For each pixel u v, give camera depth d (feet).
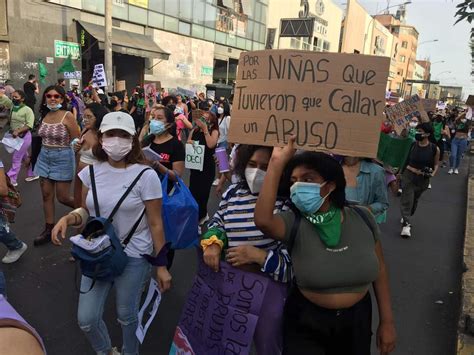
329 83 7.06
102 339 9.12
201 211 18.93
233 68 98.94
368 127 6.95
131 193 8.71
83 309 8.71
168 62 75.77
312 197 6.66
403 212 21.76
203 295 8.02
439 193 33.68
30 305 12.46
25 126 24.70
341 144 7.05
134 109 48.98
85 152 13.39
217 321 7.72
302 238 6.92
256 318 7.41
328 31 155.63
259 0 102.99
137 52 62.03
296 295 7.26
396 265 17.72
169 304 13.00
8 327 3.43
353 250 6.93
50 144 16.30
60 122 16.25
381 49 237.45
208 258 7.68
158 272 9.15
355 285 6.92
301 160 6.93
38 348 3.46
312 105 7.16
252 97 7.55
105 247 8.16
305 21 95.71
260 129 7.44
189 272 15.29
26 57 52.24
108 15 54.19
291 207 7.34
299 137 7.23
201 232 18.08
